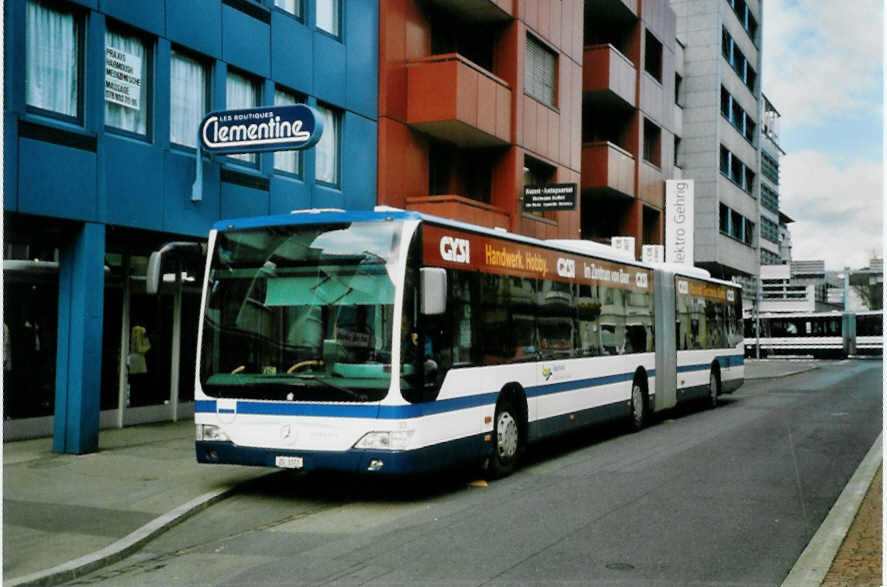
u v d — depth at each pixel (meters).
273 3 16.33
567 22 27.28
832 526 8.00
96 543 7.49
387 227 9.34
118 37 13.17
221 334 9.72
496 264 11.24
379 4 19.58
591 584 6.29
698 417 19.28
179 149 14.30
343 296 9.30
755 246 56.66
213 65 14.99
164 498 9.37
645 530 8.06
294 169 17.06
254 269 9.70
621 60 31.55
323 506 9.35
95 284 12.30
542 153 25.14
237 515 8.92
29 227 12.18
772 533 7.94
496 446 11.02
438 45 22.20
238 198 15.20
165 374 15.57
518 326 11.76
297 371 9.34
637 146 33.53
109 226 12.90
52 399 13.59
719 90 45.66
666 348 18.12
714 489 10.19
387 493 10.09
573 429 13.41
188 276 15.89
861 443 14.41
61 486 9.97
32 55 11.80
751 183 57.12
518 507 9.19
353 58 18.59
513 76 23.45
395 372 8.99
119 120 13.13
